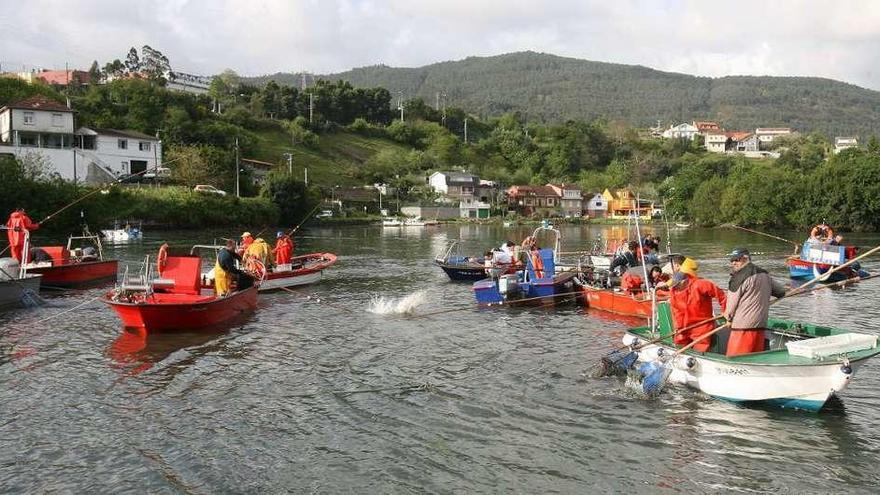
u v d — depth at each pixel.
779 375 10.30
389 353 14.75
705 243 55.28
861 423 10.23
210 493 8.24
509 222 102.56
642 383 11.66
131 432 10.10
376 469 8.89
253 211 73.44
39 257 24.39
